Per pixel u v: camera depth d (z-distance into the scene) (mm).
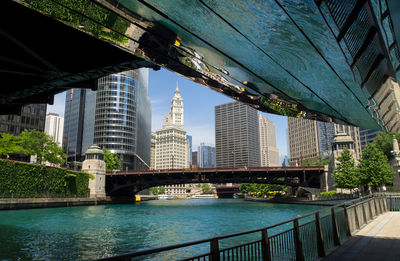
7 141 57188
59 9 4938
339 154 68250
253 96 9469
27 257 16672
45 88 14703
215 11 4598
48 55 11883
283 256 7043
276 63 6539
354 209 14344
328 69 6414
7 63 12492
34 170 54750
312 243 8805
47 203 56406
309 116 11633
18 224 31344
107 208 63938
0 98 15609
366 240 11281
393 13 3428
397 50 4852
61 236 24266
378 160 52688
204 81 8289
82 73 13062
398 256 8445
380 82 7023
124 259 3369
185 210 59844
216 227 30641
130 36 5914
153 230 28391
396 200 25594
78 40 11242
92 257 16719
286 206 70000
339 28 4430
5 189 47625
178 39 5906
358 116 11078
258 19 4637
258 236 23250
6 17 9812
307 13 4152
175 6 4613
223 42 5758
